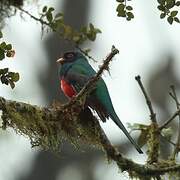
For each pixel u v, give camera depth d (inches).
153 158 482.3
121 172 472.7
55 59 911.0
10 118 457.1
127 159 473.1
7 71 450.6
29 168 936.3
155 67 904.9
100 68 462.9
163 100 885.8
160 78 895.7
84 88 471.8
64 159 922.7
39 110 464.1
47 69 914.1
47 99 911.0
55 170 936.9
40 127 464.4
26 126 461.1
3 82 452.1
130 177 471.8
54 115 468.1
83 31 502.3
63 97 908.6
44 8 476.4
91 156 917.2
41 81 914.1
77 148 480.7
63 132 473.1
